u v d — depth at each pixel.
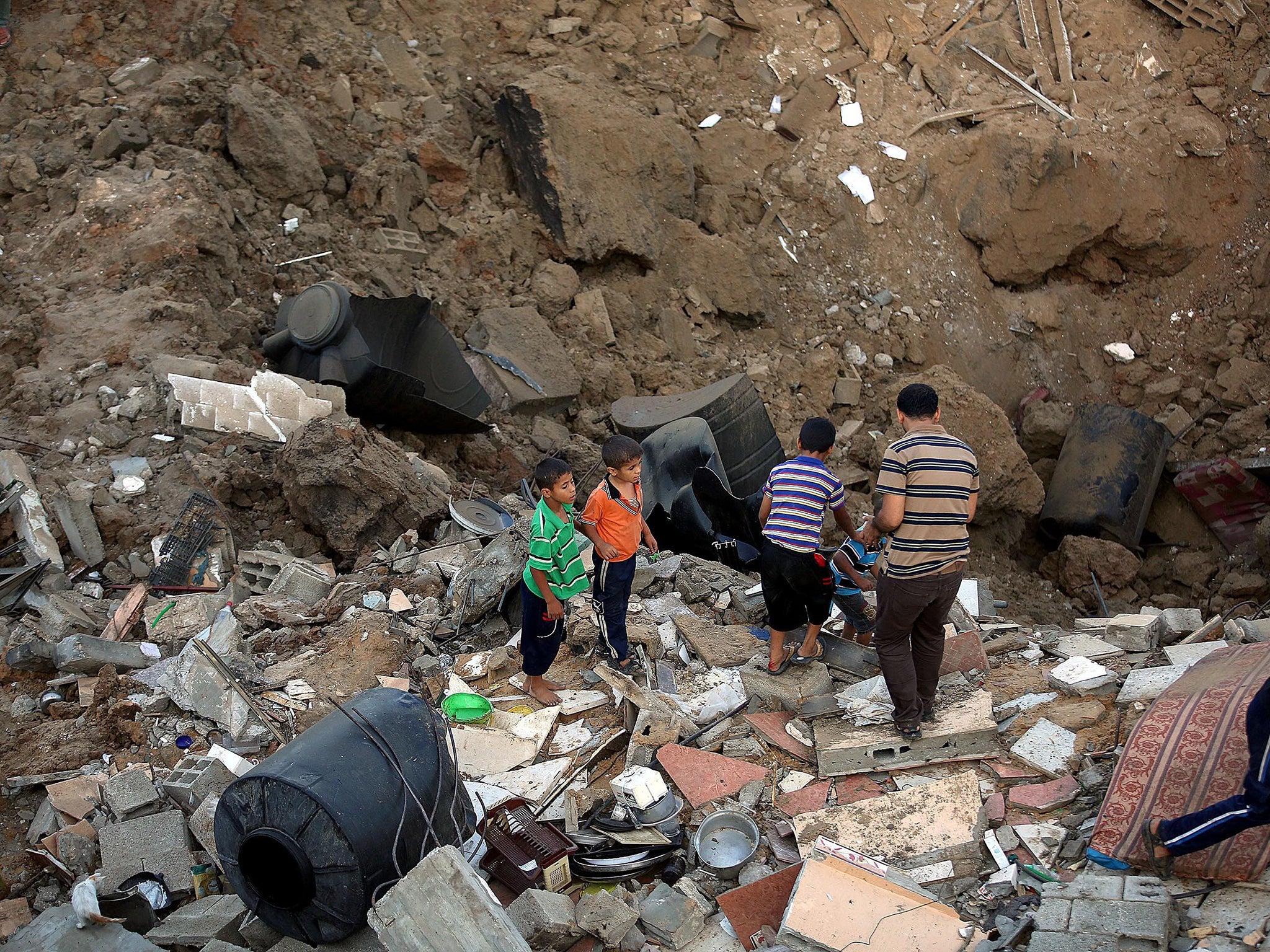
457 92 14.47
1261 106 16.11
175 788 5.19
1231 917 3.79
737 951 4.23
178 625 6.78
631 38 15.97
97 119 11.84
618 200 14.05
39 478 7.80
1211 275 15.64
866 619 6.38
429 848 4.23
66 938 4.33
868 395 13.96
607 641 6.00
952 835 4.55
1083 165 15.25
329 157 12.98
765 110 15.98
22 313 9.91
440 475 9.20
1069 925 3.75
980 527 12.95
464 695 5.86
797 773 5.24
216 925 4.40
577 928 4.20
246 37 13.48
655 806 4.91
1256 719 3.74
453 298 12.63
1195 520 13.71
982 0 16.98
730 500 7.98
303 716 5.78
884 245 15.23
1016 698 5.63
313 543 8.23
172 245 10.36
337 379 9.50
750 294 14.36
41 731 5.86
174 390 8.61
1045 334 15.32
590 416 12.48
